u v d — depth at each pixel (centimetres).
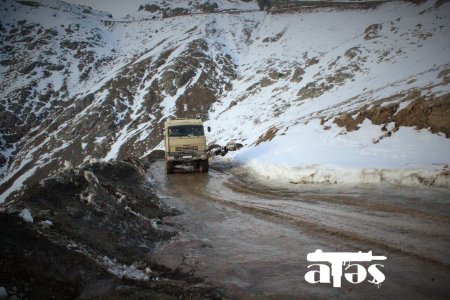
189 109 7731
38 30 13450
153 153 3384
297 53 8862
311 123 2783
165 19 15112
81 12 16338
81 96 9275
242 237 816
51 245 564
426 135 1756
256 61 9438
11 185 7075
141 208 1064
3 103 9294
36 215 700
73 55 12000
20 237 549
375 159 1553
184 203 1262
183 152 1997
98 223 758
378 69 5669
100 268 564
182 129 2031
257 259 667
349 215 928
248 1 16875
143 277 594
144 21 15600
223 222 968
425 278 533
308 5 13825
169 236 851
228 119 6625
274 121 5259
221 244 775
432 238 697
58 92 10006
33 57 11612
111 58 12150
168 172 2039
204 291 526
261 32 11888
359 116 2309
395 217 870
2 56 11875
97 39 13412
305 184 1482
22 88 9838
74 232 682
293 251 696
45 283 491
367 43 6994
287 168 1697
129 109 8312
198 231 890
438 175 1177
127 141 7225
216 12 14762
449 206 912
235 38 11538
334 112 3272
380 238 725
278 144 2469
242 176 1880
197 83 8450
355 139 2020
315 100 5588
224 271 619
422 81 3166
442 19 6675
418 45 5934
